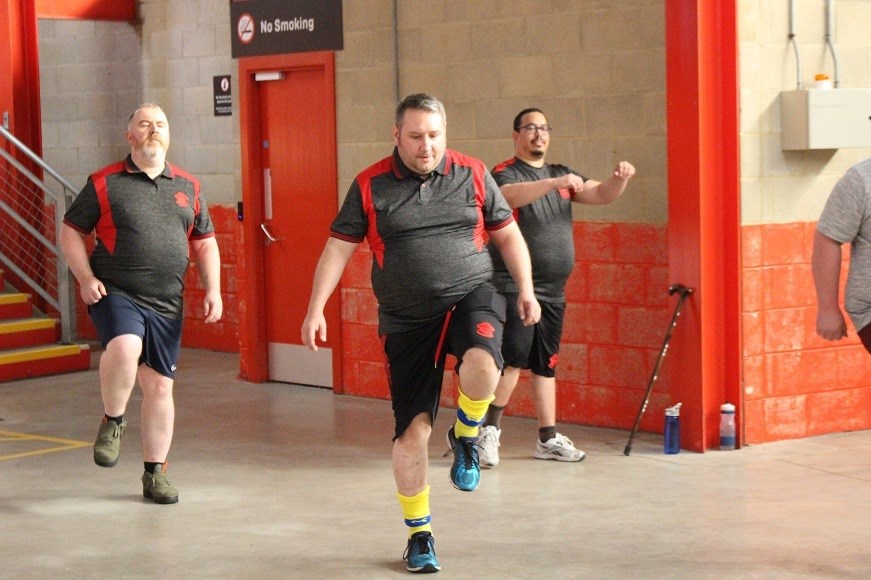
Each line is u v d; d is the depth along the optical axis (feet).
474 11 35.45
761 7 30.40
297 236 41.11
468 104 35.86
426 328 20.31
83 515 25.40
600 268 33.22
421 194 20.22
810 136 30.25
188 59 50.34
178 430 34.35
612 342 33.09
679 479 27.66
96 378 43.60
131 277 25.04
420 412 20.58
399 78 37.47
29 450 31.96
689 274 30.25
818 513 24.66
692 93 29.73
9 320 45.11
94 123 54.08
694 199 29.94
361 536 23.56
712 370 30.40
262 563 21.93
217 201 49.96
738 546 22.43
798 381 31.50
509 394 29.07
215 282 26.11
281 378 42.27
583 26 33.09
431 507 25.53
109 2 51.19
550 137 34.09
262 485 27.91
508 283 28.40
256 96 41.65
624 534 23.32
